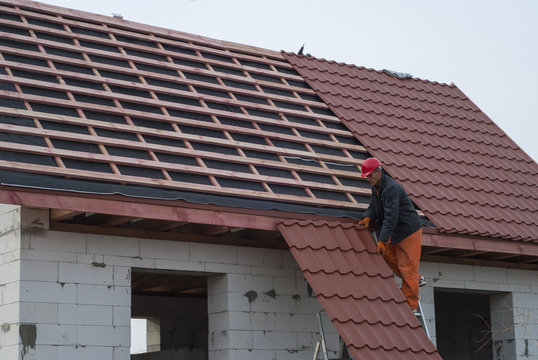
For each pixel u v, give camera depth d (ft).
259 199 48.19
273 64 66.74
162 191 44.21
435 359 44.80
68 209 40.37
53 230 43.34
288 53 69.87
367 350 42.98
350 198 52.60
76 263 43.70
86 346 43.09
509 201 61.98
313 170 53.42
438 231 53.31
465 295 70.59
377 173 47.26
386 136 62.34
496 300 61.26
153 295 65.36
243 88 60.23
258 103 59.00
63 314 42.73
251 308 48.57
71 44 55.11
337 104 63.93
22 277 41.91
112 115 49.19
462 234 54.39
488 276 59.41
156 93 53.47
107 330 43.91
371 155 59.21
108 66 53.62
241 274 48.73
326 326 50.96
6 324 42.29
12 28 53.72
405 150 61.82
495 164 66.74
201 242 47.88
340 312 44.14
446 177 61.16
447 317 71.77
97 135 46.42
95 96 49.73
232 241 48.93
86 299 43.60
